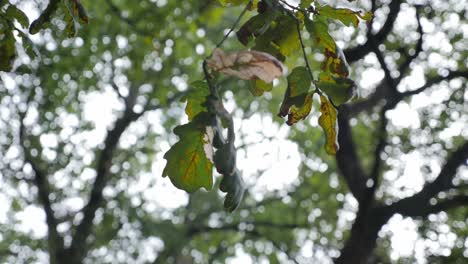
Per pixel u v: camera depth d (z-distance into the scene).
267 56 1.83
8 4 2.59
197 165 1.95
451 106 15.06
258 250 20.27
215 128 1.88
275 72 1.84
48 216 17.19
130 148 19.23
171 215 19.95
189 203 20.16
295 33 2.31
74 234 17.06
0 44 2.60
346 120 13.74
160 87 15.89
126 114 17.64
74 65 13.91
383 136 14.26
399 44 14.27
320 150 18.64
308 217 18.86
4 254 19.80
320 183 18.80
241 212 19.94
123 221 18.56
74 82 15.36
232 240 20.52
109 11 12.47
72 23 2.54
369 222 13.59
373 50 13.05
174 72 15.16
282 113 2.21
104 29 12.77
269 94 18.16
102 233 18.31
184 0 12.10
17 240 19.83
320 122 2.29
